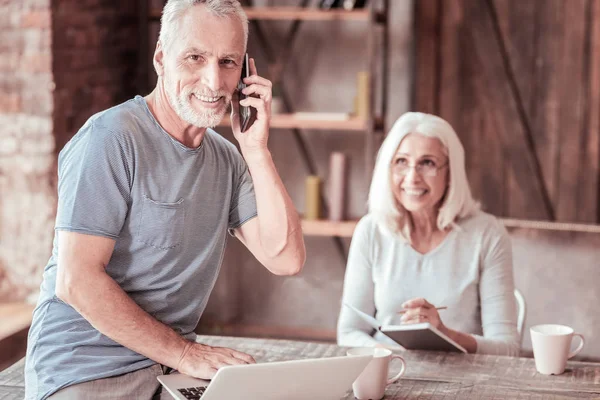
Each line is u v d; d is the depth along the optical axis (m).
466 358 2.27
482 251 2.75
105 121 1.88
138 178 1.89
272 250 2.14
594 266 3.07
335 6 4.35
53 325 1.90
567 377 2.12
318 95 4.69
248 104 2.09
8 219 4.10
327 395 1.81
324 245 4.80
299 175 4.79
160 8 4.68
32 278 4.10
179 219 1.95
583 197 4.40
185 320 2.04
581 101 4.35
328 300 4.82
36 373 1.90
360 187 4.74
